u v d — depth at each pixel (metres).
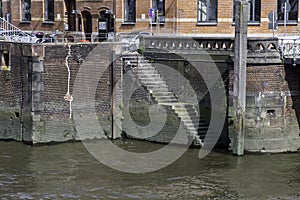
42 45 32.00
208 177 26.73
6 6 47.31
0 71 33.44
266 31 37.22
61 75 32.66
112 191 24.97
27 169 27.88
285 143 30.56
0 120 33.78
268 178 26.61
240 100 29.56
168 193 24.75
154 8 39.56
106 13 42.12
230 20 37.53
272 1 36.97
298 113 30.70
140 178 26.66
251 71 29.81
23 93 32.59
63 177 26.72
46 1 44.88
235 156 29.88
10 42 32.94
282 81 30.20
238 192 24.88
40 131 32.25
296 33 36.91
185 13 38.25
